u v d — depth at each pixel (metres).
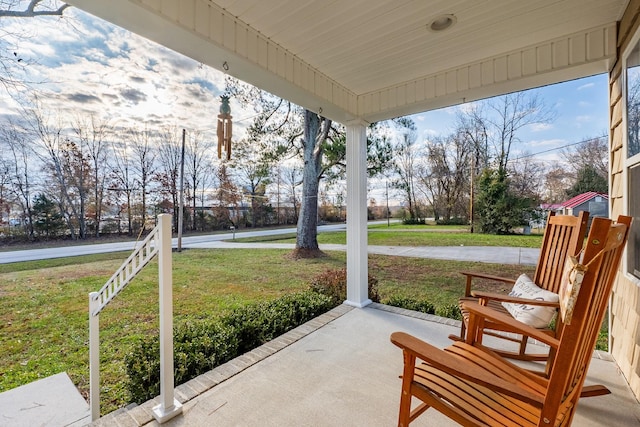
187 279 6.35
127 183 7.91
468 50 2.40
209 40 1.82
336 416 1.59
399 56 2.47
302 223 8.63
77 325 3.93
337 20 2.00
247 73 2.22
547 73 2.29
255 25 2.05
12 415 2.18
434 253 7.36
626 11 1.90
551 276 2.00
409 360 1.18
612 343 2.23
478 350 1.46
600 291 0.97
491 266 6.15
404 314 3.10
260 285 6.06
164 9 1.60
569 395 1.01
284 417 1.59
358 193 3.36
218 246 9.38
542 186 7.43
